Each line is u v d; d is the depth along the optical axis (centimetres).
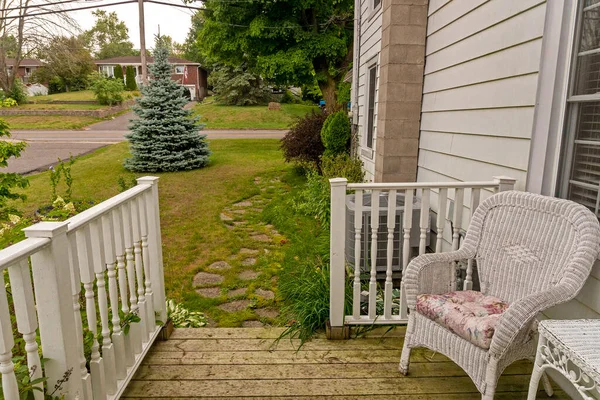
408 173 444
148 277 236
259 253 455
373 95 692
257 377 217
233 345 249
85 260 162
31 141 1495
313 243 468
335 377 216
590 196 199
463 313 188
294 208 623
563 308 208
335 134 812
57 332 140
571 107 210
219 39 1376
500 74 269
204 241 492
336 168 703
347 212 369
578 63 205
